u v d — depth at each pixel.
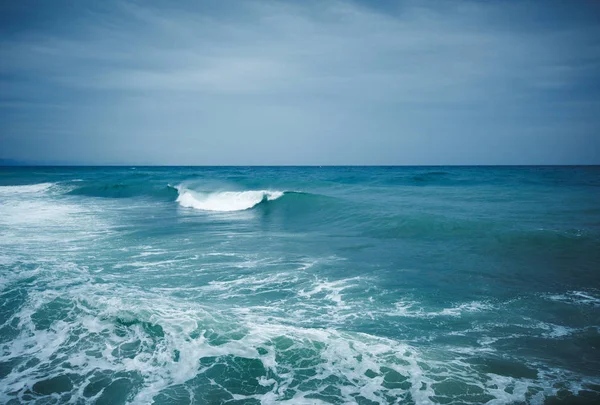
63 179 41.62
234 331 5.22
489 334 5.42
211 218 16.91
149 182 33.31
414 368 4.44
